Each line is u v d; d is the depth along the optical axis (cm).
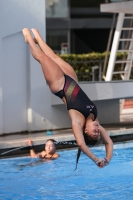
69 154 2656
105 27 4984
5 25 2903
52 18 4934
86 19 4956
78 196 1906
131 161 2556
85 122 1791
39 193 1958
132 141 2903
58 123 3103
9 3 2906
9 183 2128
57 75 1866
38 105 3019
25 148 2622
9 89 2945
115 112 3375
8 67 2938
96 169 2377
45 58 1886
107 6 3722
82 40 5312
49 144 2547
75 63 4753
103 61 4525
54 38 5259
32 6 2980
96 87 3109
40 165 2450
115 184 2091
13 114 2966
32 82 2989
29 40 1942
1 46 2891
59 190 1998
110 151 1800
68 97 1820
